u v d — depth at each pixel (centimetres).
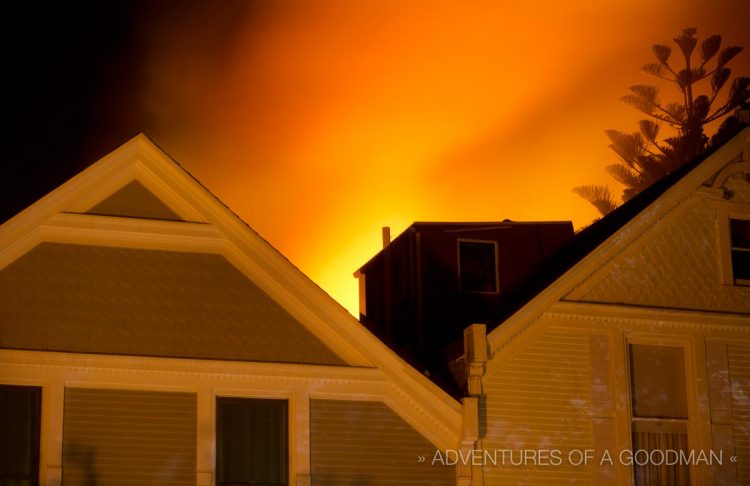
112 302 2445
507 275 3769
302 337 2520
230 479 2417
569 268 2706
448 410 2539
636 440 2666
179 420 2409
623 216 2981
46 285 2420
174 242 2505
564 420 2612
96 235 2470
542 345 2644
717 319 2773
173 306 2470
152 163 2523
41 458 2325
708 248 2823
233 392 2461
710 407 2722
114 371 2395
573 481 2588
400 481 2498
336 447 2483
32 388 2359
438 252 3725
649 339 2725
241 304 2505
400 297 3800
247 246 2528
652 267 2769
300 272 2534
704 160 2856
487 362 2600
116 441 2366
